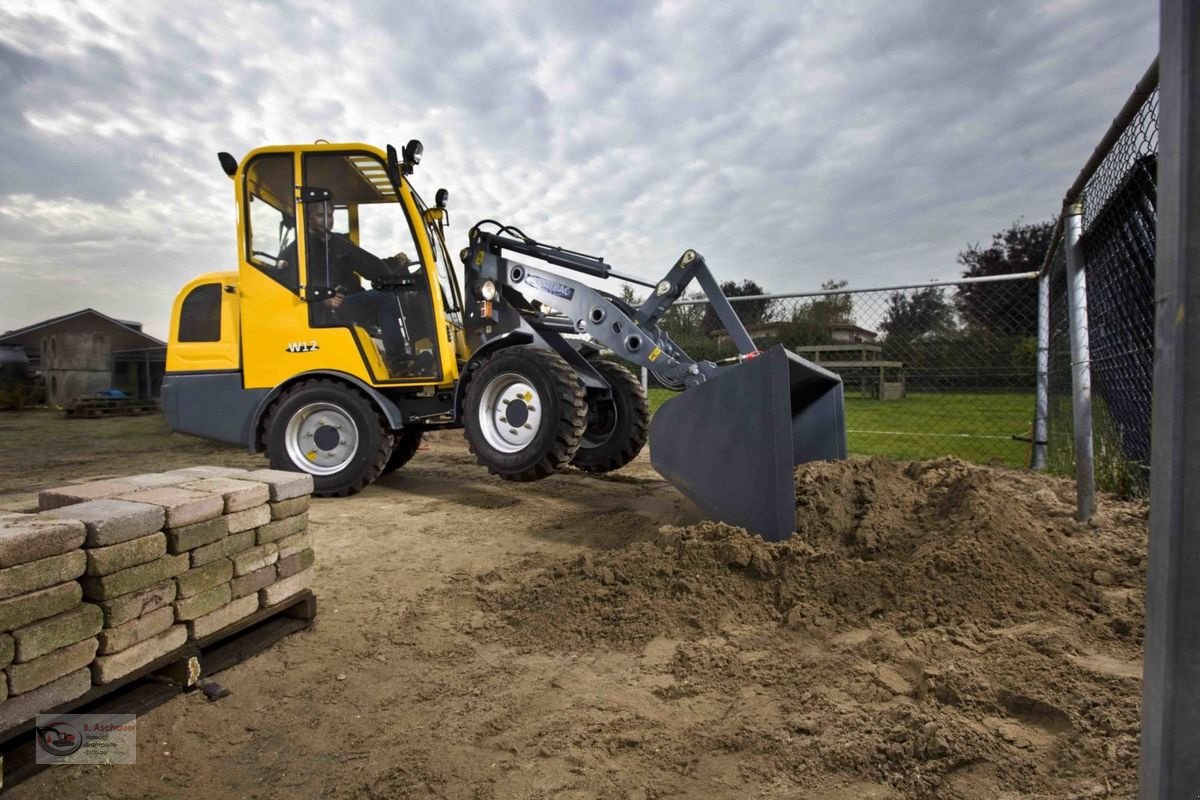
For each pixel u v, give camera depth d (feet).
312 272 19.63
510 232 20.57
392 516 17.43
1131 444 14.46
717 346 26.09
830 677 7.73
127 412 55.42
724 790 5.97
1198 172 2.44
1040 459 19.61
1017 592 9.07
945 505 11.64
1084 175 11.64
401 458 23.45
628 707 7.53
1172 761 2.53
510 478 18.15
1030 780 5.66
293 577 9.77
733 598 9.86
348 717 7.64
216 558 8.47
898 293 24.00
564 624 9.80
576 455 21.50
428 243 20.07
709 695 7.67
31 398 62.80
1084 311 12.57
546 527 15.97
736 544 10.49
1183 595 2.50
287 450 19.74
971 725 6.37
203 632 8.27
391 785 6.34
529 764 6.54
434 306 19.99
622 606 9.97
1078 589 9.29
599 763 6.49
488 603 10.97
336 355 19.57
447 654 9.19
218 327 20.65
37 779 6.57
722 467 12.21
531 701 7.80
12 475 24.48
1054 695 6.72
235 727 7.47
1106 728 6.13
